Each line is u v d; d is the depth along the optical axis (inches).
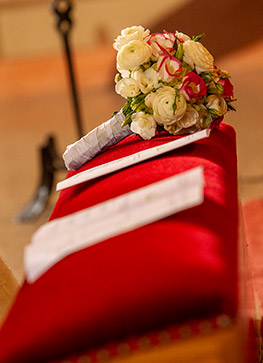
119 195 54.8
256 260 78.8
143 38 63.9
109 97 198.8
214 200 51.8
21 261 99.8
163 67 62.1
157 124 65.0
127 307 44.3
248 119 156.3
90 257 47.1
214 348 43.5
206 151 60.4
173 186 49.7
